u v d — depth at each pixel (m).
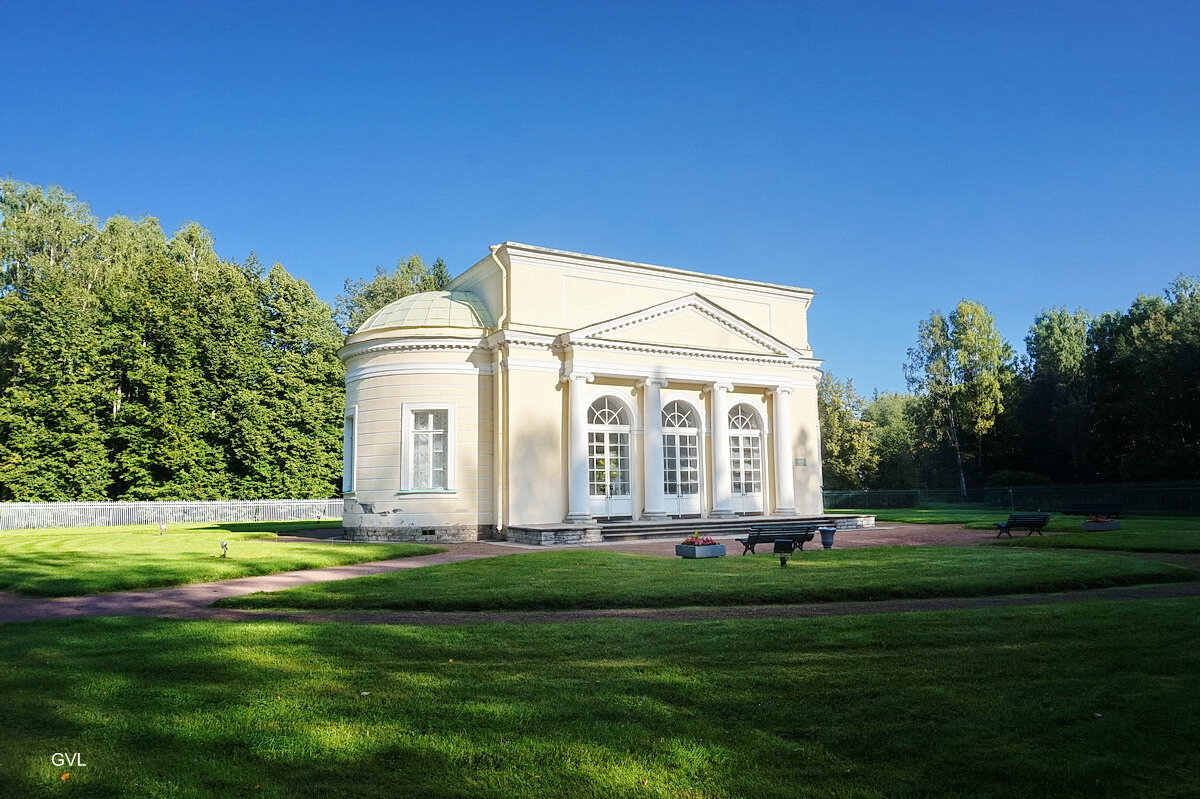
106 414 43.53
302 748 5.87
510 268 27.64
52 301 42.84
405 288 69.06
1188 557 17.84
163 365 44.22
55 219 50.44
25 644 9.72
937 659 8.39
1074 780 5.20
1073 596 13.05
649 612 12.41
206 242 55.19
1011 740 5.93
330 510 45.75
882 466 67.12
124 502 40.25
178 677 8.01
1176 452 44.22
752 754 5.73
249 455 45.75
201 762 5.61
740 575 15.17
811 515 31.52
